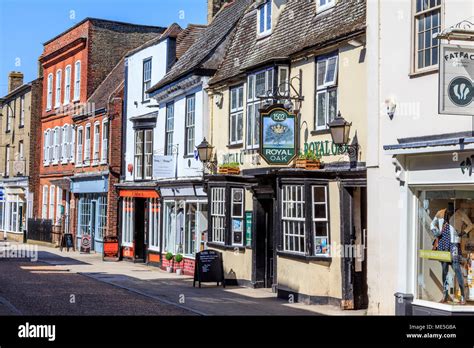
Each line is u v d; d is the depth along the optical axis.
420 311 11.86
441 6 11.64
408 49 12.41
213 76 21.42
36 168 40.69
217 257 18.48
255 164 18.00
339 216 14.61
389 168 12.77
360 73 14.05
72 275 21.02
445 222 11.76
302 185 15.20
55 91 38.03
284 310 14.05
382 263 12.88
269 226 18.33
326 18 16.30
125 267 24.50
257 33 19.84
